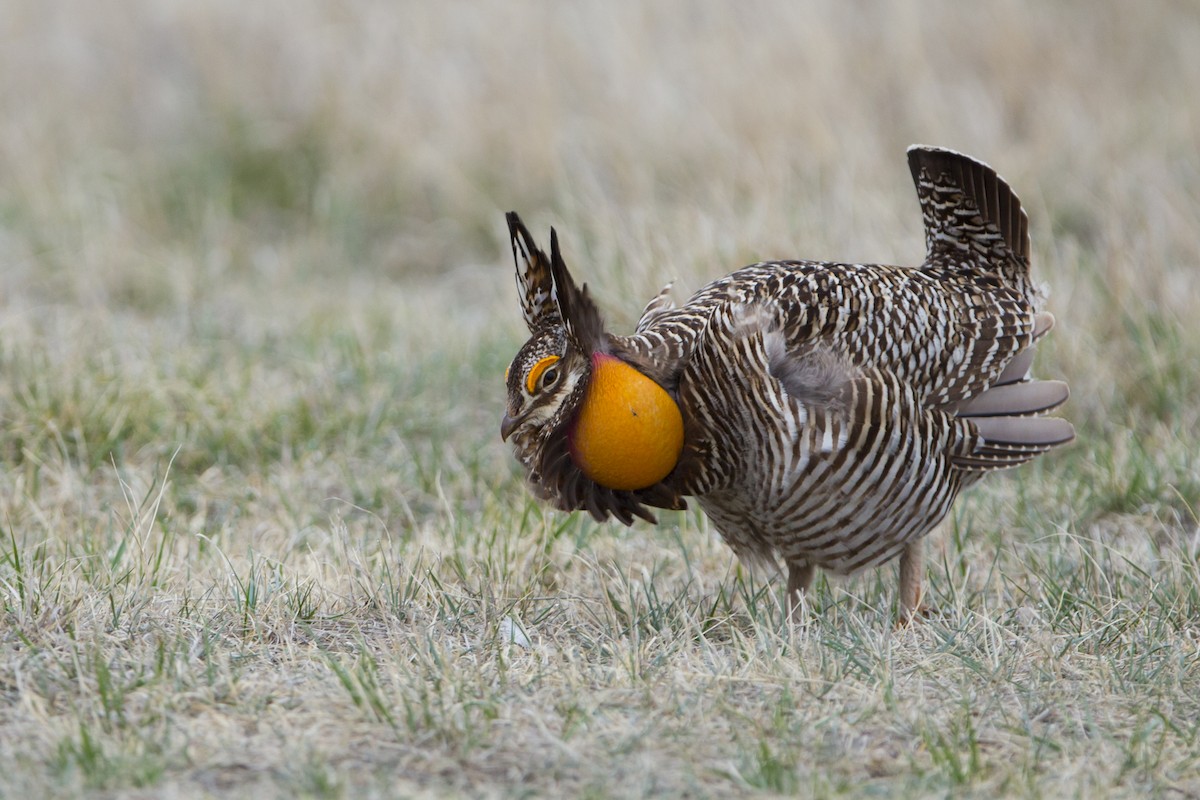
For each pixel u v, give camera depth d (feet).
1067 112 59.82
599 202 52.06
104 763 19.56
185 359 41.75
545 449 26.73
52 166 58.65
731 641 26.12
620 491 27.48
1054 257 44.39
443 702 22.15
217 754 20.36
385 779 19.71
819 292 27.40
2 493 33.91
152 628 25.13
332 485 36.09
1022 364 30.83
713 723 22.03
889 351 27.76
